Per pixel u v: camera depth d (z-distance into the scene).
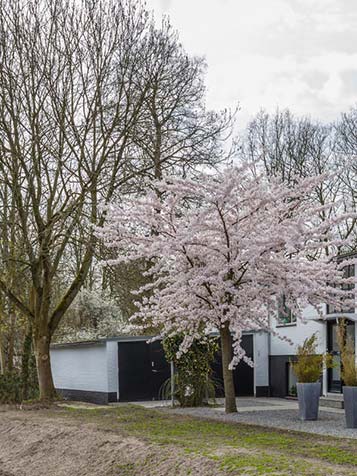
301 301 14.77
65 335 29.98
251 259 14.00
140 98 20.80
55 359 26.91
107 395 22.66
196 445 10.89
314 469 8.55
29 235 21.12
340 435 12.62
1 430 15.48
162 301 15.73
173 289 15.54
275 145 32.72
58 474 11.62
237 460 9.39
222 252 15.11
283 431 12.97
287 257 15.65
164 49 21.53
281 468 8.70
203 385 19.09
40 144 20.09
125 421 14.88
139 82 20.94
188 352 18.91
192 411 17.38
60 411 17.97
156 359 23.20
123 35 21.05
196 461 9.76
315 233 14.54
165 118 21.52
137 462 10.71
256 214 15.55
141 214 15.35
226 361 16.53
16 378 22.25
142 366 23.08
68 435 13.41
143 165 21.31
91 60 20.73
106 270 22.31
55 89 20.17
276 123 33.09
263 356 24.80
